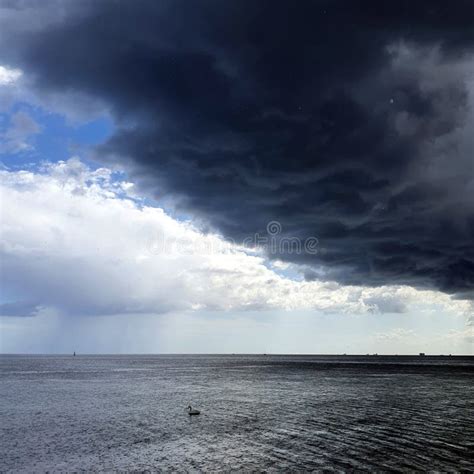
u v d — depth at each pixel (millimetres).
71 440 40938
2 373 143125
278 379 113500
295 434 41188
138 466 32250
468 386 91125
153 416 53969
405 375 130500
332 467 30391
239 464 31797
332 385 94625
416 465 30469
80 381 108812
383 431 41906
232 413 55156
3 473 31375
